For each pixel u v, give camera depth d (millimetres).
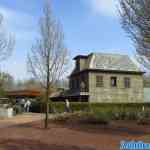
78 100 38062
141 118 19766
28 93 49938
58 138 13289
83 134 14531
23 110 36812
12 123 21406
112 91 37438
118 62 38938
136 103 36344
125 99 37969
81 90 36906
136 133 14664
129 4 9664
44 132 15453
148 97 40969
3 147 11195
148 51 9852
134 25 9719
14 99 45312
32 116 28688
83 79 38219
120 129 16250
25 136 14086
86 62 38938
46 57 17078
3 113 27656
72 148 10898
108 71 37438
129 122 19594
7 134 14930
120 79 38031
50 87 17297
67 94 40312
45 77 17141
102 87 37062
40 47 22109
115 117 21312
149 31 9484
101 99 36812
